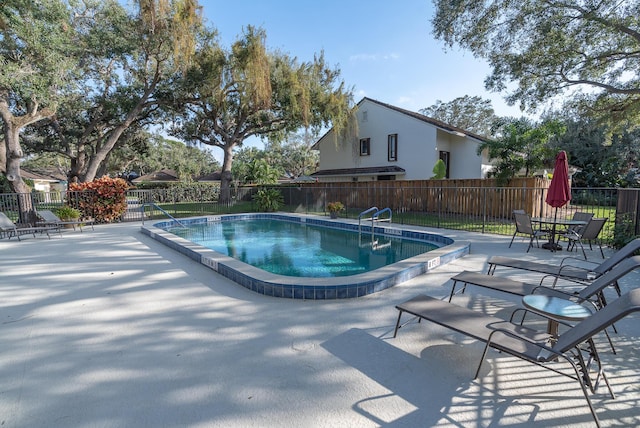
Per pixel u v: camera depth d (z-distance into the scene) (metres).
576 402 2.17
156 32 13.19
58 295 4.30
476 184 13.27
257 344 2.97
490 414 2.05
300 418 2.02
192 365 2.62
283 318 3.54
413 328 3.27
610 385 2.34
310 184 21.05
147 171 43.03
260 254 7.93
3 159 12.63
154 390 2.30
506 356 2.75
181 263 6.02
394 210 15.87
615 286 3.61
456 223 11.65
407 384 2.36
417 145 18.56
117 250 7.27
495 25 11.90
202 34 15.11
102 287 4.62
